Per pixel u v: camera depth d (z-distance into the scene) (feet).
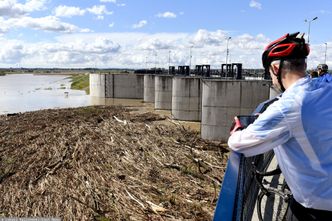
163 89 126.72
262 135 8.28
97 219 33.76
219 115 71.61
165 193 40.14
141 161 52.26
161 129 78.64
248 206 11.93
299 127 8.16
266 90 68.28
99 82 185.16
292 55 8.70
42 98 208.54
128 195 39.22
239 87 69.72
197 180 44.86
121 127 79.87
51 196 38.73
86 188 41.14
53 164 50.49
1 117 108.58
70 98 205.67
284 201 12.33
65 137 69.10
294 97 8.20
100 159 52.75
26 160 53.21
